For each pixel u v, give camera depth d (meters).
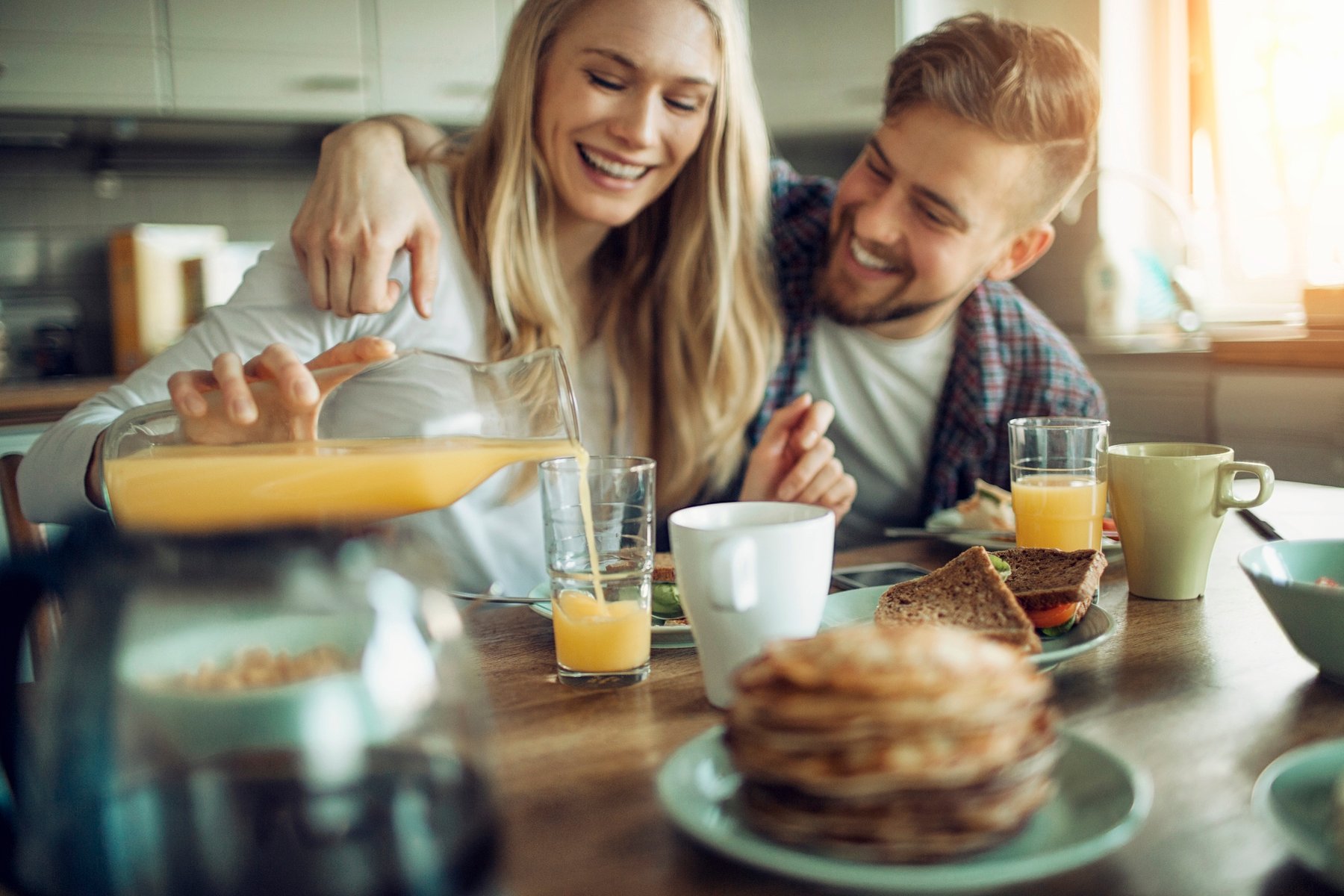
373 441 0.86
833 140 3.20
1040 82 1.32
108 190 2.88
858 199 1.47
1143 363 2.55
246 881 0.42
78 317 2.86
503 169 1.35
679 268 1.46
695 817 0.50
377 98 2.75
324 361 0.89
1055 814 0.50
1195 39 2.93
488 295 1.42
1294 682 0.73
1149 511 0.94
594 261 1.55
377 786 0.44
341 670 0.45
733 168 1.43
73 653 0.45
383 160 1.21
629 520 0.78
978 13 1.39
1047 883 0.48
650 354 1.51
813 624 0.71
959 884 0.43
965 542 1.19
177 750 0.44
